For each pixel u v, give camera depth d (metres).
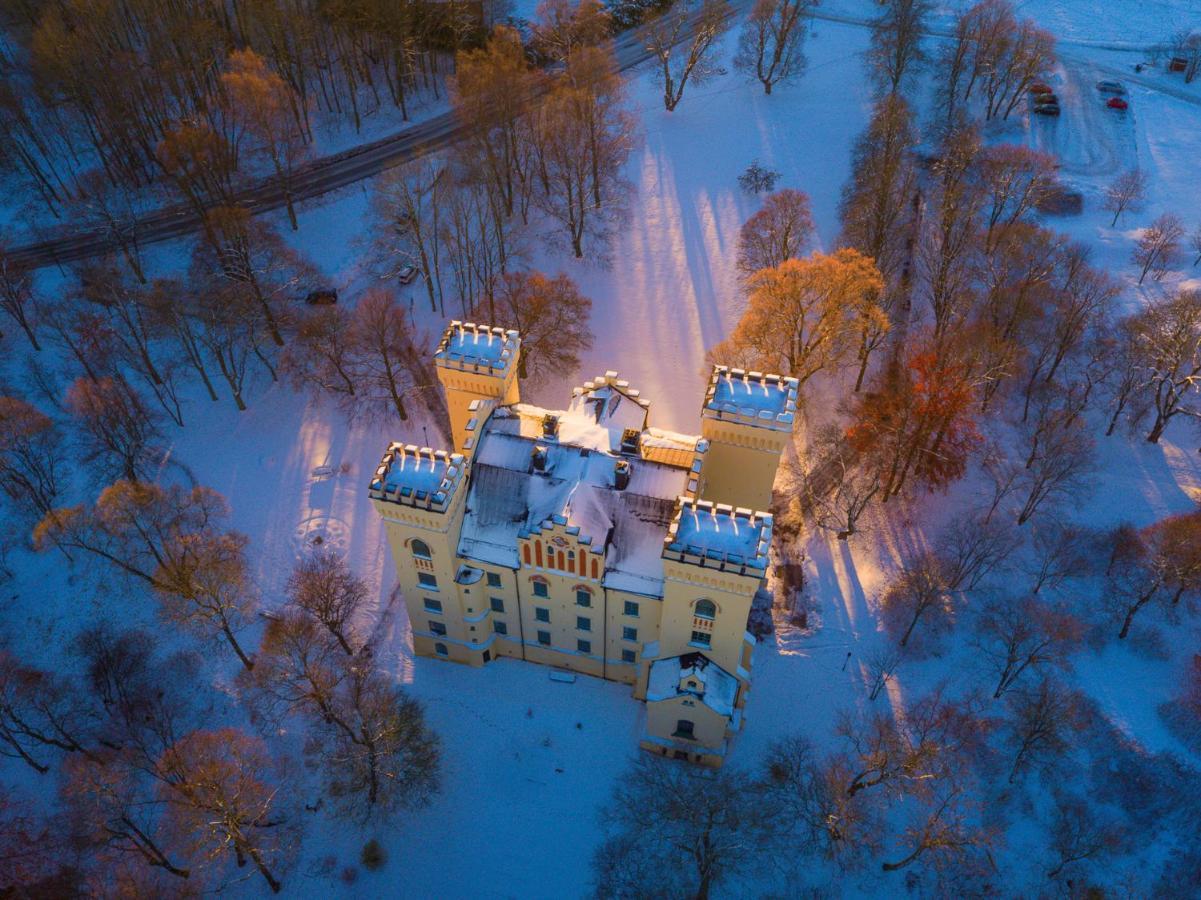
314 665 89.81
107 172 137.25
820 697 92.94
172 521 98.94
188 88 141.75
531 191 133.38
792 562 102.62
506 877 82.94
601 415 88.00
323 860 84.00
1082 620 97.44
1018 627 91.25
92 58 131.50
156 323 115.62
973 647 96.12
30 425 103.12
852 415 113.38
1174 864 82.62
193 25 136.75
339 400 115.88
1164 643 95.69
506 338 90.06
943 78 154.12
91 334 114.56
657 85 154.38
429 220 129.25
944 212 122.38
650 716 84.81
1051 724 84.38
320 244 132.88
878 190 120.81
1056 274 119.75
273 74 133.75
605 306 124.38
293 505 107.19
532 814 85.94
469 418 93.19
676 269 128.00
